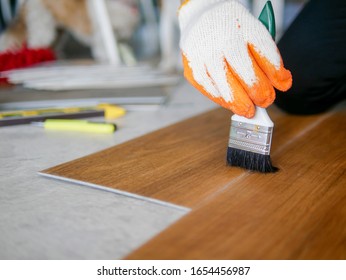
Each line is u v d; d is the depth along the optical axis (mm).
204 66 658
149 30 3143
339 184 653
